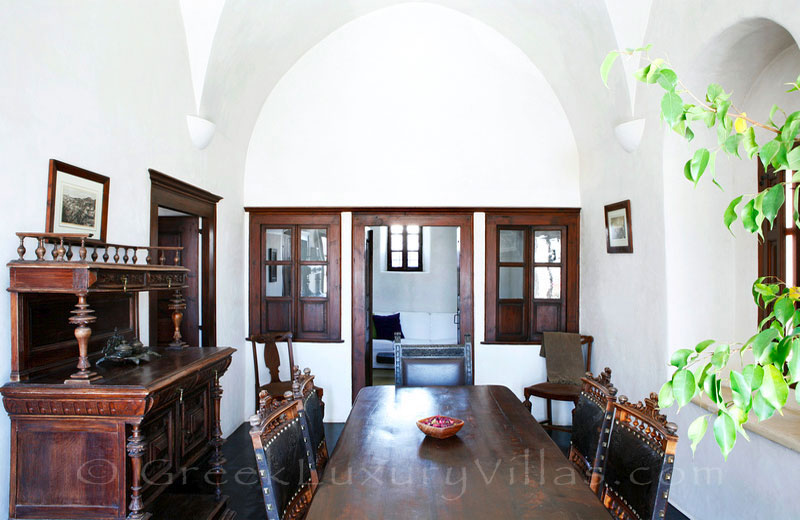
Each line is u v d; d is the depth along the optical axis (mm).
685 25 2809
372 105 4758
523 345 4707
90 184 2457
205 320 3973
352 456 1975
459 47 4699
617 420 1922
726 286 3084
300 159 4766
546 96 4727
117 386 1950
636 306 3516
